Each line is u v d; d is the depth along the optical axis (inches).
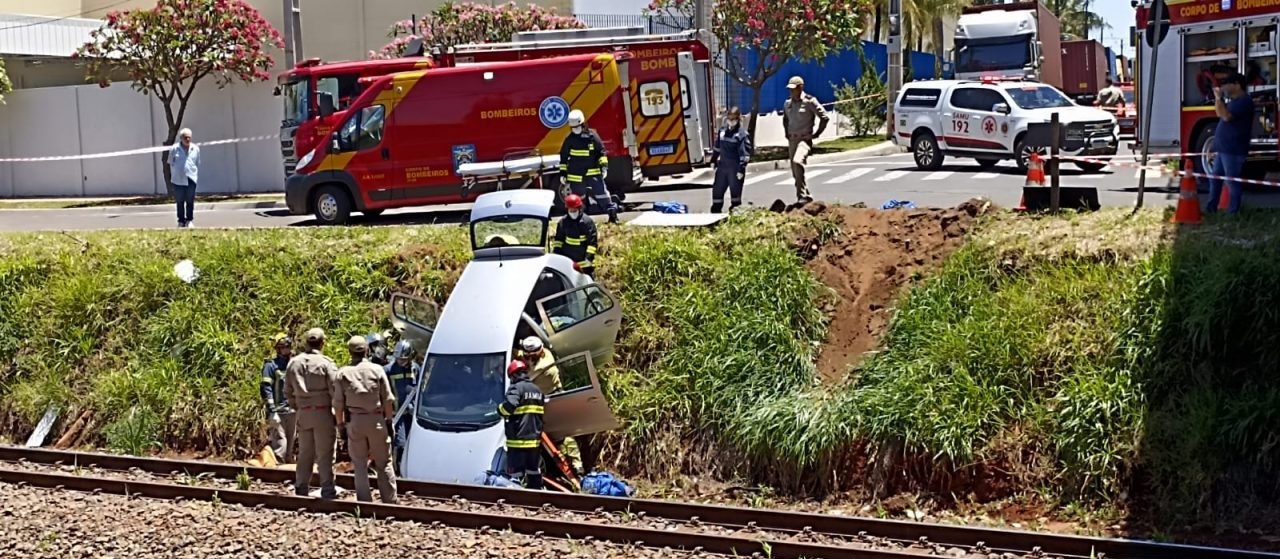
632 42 947.3
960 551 391.2
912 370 548.4
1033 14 1569.9
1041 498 498.6
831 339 613.3
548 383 546.3
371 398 461.7
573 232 619.8
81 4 1609.3
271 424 607.5
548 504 462.6
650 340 615.8
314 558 381.7
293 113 976.9
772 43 1325.0
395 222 879.1
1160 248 550.3
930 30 2161.7
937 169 1112.8
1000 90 1066.7
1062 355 526.0
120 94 1357.0
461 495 479.2
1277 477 465.1
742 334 597.9
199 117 1320.1
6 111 1409.9
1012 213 641.0
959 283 590.2
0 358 698.8
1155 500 480.4
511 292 565.9
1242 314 501.7
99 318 698.2
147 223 994.1
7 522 426.6
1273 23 737.6
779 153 1378.0
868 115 1695.4
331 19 1530.5
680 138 948.0
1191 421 485.1
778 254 636.1
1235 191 605.9
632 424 586.2
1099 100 1457.9
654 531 395.2
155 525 419.2
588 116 847.7
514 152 847.7
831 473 537.3
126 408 653.9
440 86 850.1
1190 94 791.1
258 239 738.2
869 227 659.4
